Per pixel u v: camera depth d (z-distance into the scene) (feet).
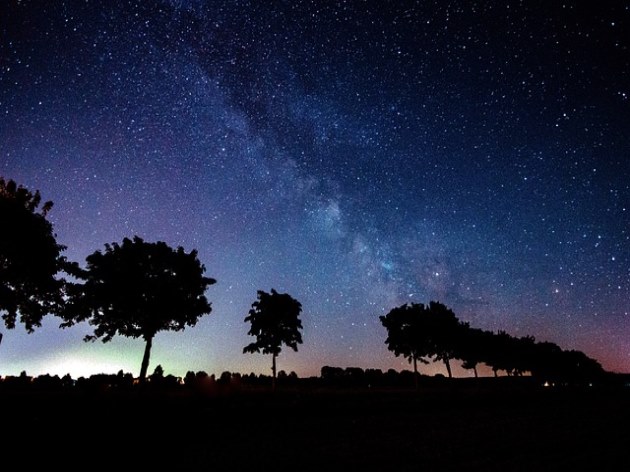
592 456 30.53
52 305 71.51
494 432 44.19
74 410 48.65
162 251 80.69
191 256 83.15
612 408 67.26
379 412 64.59
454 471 27.48
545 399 85.15
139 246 80.12
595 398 90.12
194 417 53.06
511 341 164.96
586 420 52.29
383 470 28.32
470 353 131.34
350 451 35.12
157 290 76.48
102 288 74.28
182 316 77.46
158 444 39.14
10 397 52.39
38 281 66.64
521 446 35.40
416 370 119.75
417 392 97.81
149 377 87.15
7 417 42.52
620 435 39.55
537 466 28.09
